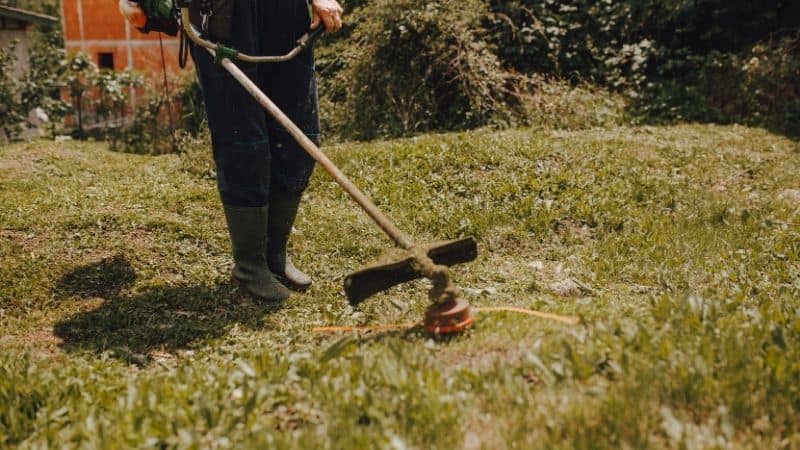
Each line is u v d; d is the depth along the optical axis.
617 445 2.54
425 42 11.39
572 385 2.94
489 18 12.22
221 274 5.42
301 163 5.07
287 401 3.04
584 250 5.95
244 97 4.62
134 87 15.41
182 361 4.06
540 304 4.10
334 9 4.88
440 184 7.40
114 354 4.24
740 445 2.57
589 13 12.72
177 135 13.21
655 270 5.37
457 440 2.65
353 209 7.00
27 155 9.57
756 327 3.39
